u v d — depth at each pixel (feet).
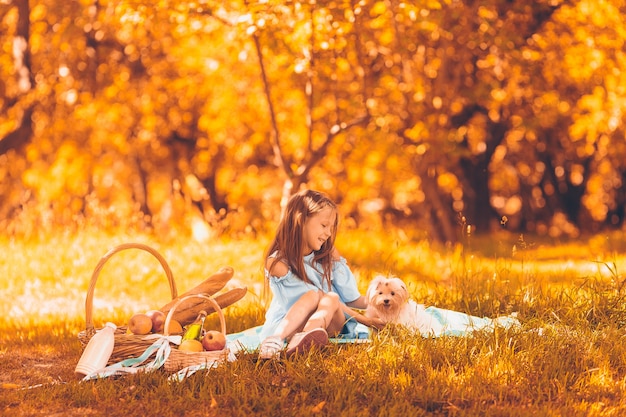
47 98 54.34
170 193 64.95
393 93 49.70
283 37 37.76
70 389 15.79
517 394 15.26
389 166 60.29
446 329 19.24
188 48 54.70
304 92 52.54
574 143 70.03
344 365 16.31
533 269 32.32
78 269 33.81
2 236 44.86
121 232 41.47
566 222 81.00
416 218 77.00
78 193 66.03
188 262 35.65
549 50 50.83
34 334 23.25
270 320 18.85
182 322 18.51
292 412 14.12
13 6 50.90
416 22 37.96
